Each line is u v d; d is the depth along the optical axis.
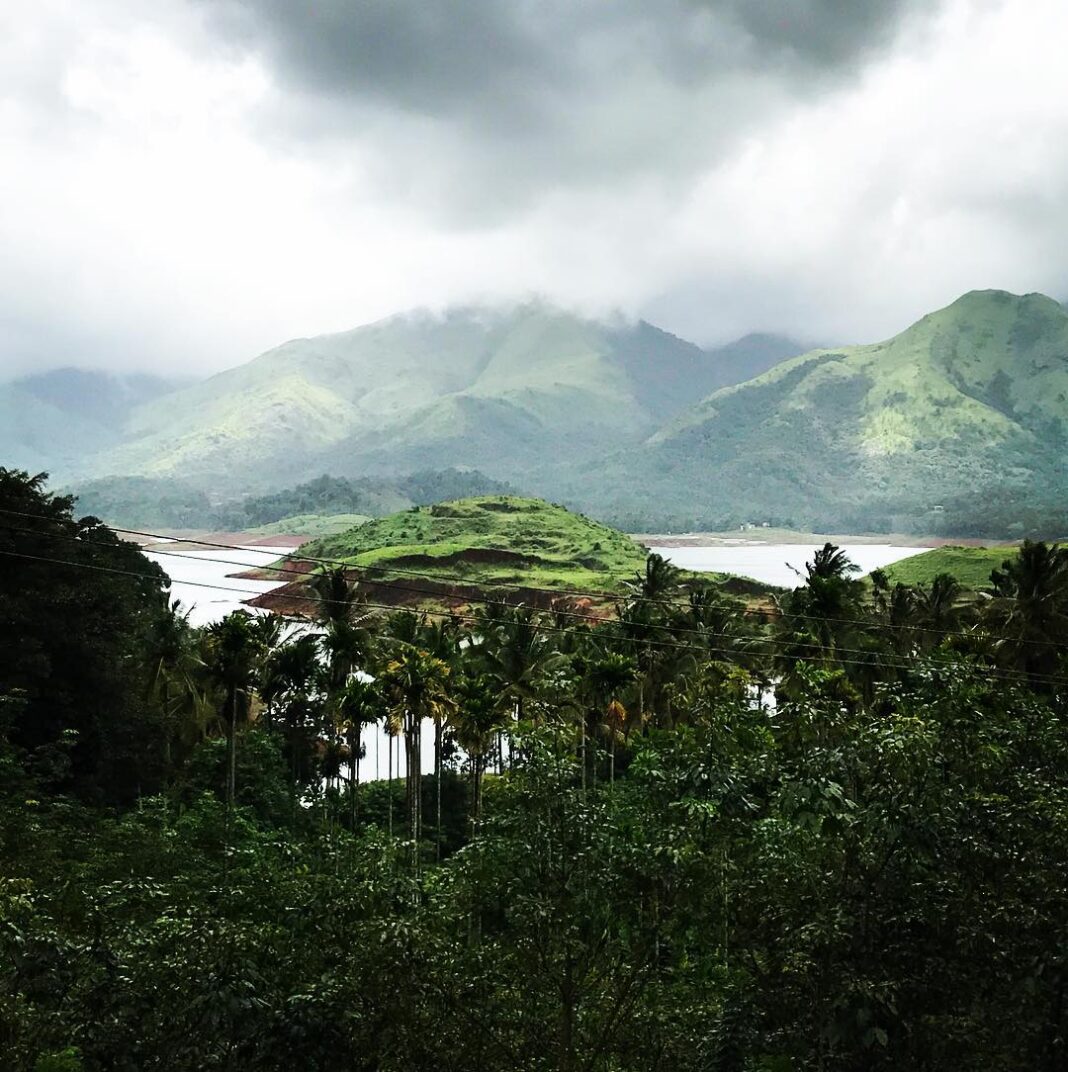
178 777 73.38
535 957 21.03
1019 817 20.31
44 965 20.06
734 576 191.38
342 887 23.22
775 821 21.67
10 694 53.12
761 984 20.16
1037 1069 18.61
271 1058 19.27
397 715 66.44
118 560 77.00
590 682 68.25
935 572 175.50
